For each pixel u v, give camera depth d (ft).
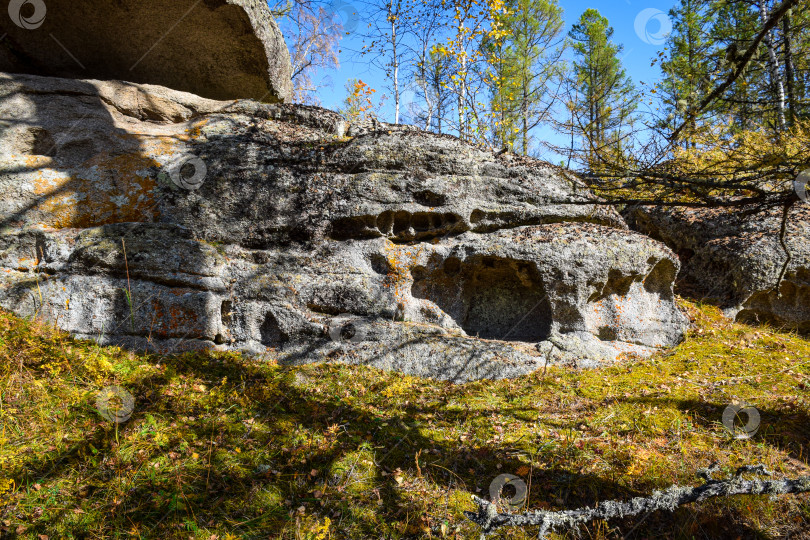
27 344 13.05
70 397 11.92
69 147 16.40
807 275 18.30
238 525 9.51
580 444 12.01
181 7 16.69
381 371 15.12
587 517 8.29
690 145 16.43
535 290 17.24
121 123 17.48
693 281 21.16
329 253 16.67
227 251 16.39
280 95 21.54
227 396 13.12
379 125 19.99
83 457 10.53
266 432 12.00
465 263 16.70
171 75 19.70
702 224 21.52
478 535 9.62
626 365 15.87
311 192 16.96
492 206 17.49
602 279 16.42
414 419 13.00
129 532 9.09
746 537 9.98
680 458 11.55
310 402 13.34
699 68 18.49
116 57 18.65
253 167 17.16
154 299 14.65
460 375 15.10
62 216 15.58
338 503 10.19
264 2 18.48
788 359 16.03
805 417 12.89
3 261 14.66
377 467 11.25
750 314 19.13
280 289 15.97
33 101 16.47
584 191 17.76
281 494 10.31
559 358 15.88
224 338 15.38
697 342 17.16
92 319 14.32
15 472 9.89
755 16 23.07
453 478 11.09
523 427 12.72
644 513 10.36
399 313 16.35
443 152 17.37
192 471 10.61
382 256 16.67
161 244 15.17
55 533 8.95
